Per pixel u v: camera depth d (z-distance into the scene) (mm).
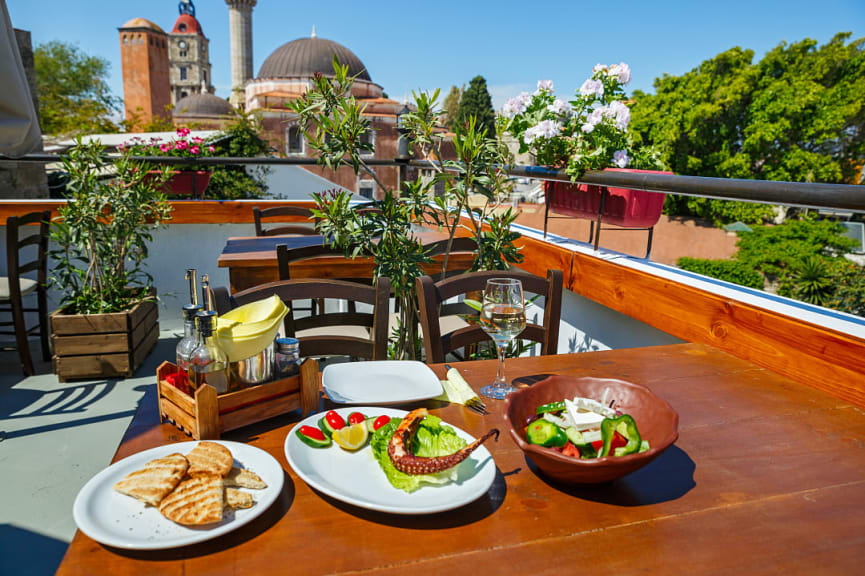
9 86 1771
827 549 585
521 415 754
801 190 1022
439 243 2105
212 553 552
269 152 15023
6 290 2557
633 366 1158
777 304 1274
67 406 2244
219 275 3535
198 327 798
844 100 23219
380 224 1792
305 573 526
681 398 991
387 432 758
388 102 35719
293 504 643
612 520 626
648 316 1638
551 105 2230
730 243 21969
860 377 988
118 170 2682
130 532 566
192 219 3377
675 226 23516
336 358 2709
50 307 3230
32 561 1368
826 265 18891
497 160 1821
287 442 734
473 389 1021
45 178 5957
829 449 811
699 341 1427
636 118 26875
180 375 849
